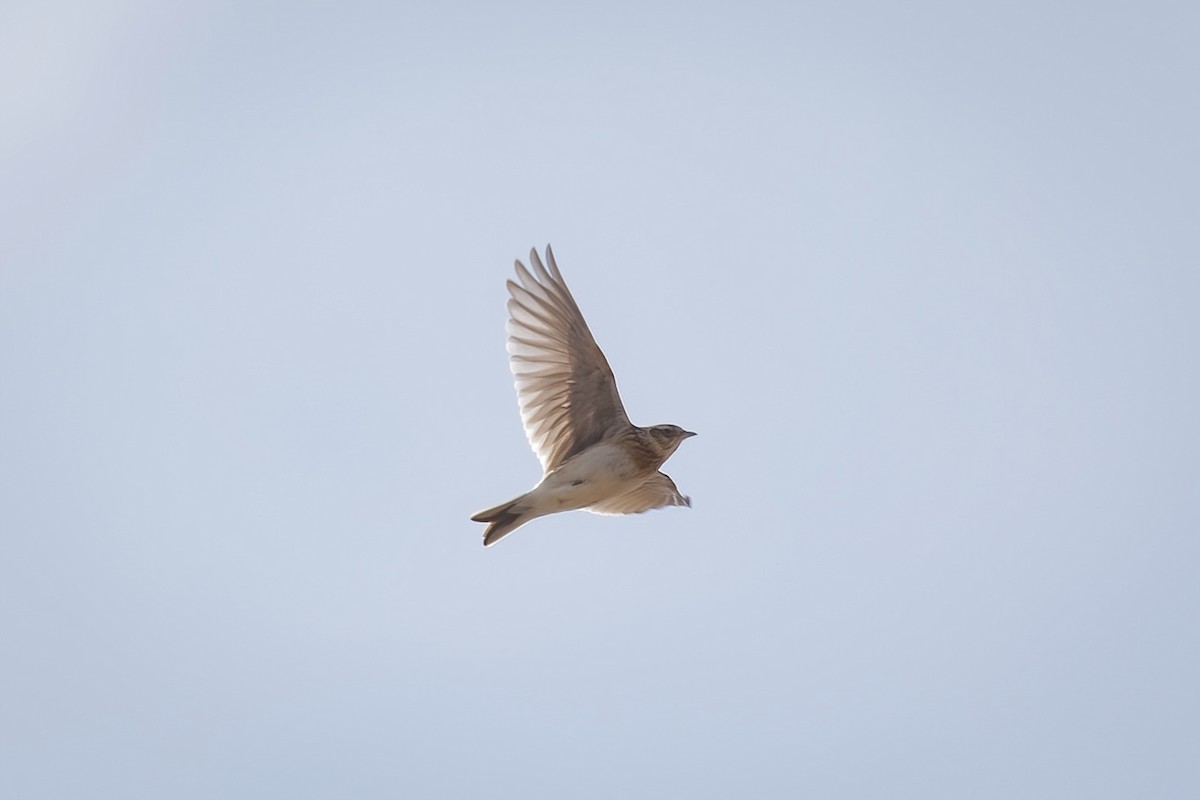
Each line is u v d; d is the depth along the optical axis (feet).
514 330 52.08
